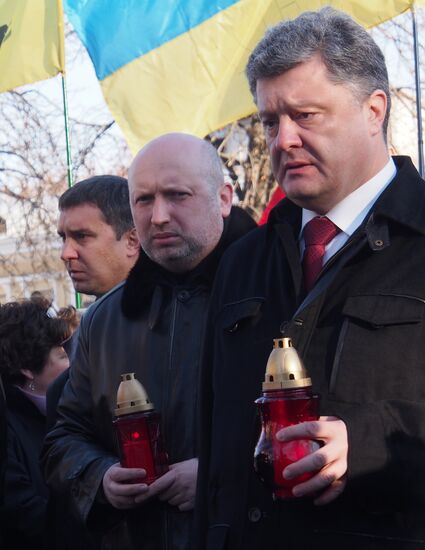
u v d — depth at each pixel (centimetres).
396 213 238
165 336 322
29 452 400
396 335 227
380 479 215
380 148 252
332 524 226
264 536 235
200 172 320
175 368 317
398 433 216
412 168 249
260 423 243
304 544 228
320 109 238
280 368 219
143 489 290
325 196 246
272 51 241
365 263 237
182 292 323
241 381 251
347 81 239
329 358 233
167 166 317
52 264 1648
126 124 593
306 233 254
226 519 246
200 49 586
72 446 328
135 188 322
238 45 582
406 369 225
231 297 264
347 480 215
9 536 388
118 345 330
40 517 388
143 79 592
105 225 395
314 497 221
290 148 241
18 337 419
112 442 329
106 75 598
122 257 397
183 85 587
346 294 236
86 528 315
